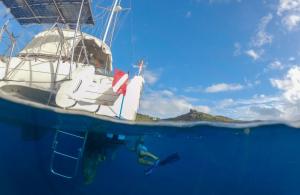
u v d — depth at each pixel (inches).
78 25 483.2
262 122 377.1
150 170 546.6
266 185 657.6
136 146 466.9
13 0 510.0
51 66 474.9
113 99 474.6
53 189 501.7
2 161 517.0
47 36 535.8
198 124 390.6
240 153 512.1
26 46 540.1
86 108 454.3
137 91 506.0
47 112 385.1
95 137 399.9
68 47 518.6
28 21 552.1
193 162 568.4
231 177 619.2
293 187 657.6
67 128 420.8
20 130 458.6
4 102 376.2
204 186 663.8
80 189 552.4
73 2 488.7
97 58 575.8
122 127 400.5
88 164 376.2
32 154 486.0
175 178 620.1
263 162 542.0
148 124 387.2
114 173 561.3
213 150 509.7
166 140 466.6
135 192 685.9
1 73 480.1
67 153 410.6
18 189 514.9
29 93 456.4
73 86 456.8
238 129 404.2
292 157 506.0
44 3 505.0
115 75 382.6
